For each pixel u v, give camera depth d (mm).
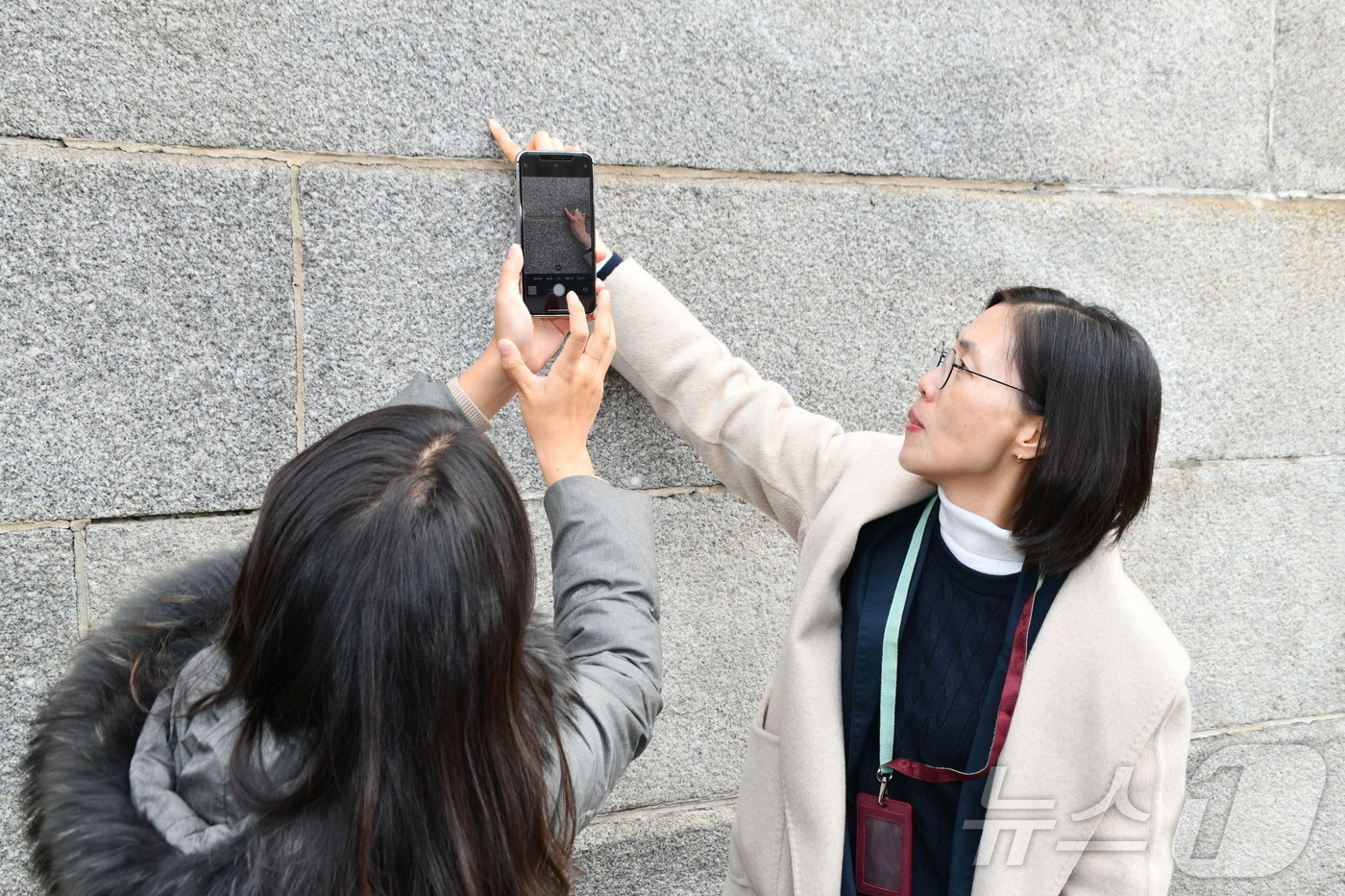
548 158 1575
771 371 2119
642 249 1986
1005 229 2256
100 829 812
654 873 2219
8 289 1636
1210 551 2541
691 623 2172
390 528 790
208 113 1702
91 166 1650
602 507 1193
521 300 1521
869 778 1462
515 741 856
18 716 1728
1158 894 1338
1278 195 2494
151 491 1761
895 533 1492
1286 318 2529
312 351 1818
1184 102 2365
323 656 787
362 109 1781
